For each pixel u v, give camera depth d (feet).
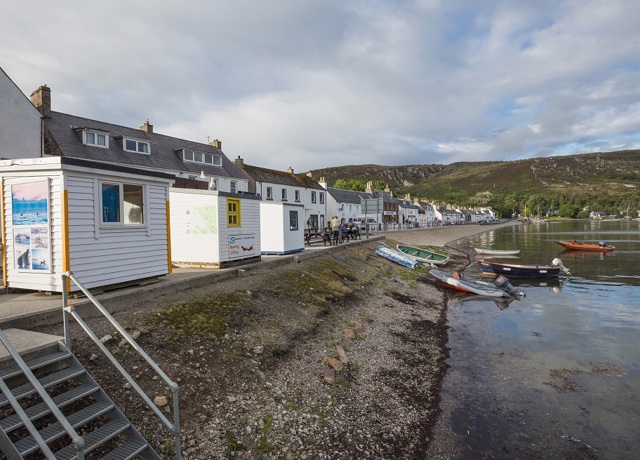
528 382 32.30
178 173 102.01
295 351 30.73
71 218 27.02
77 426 15.71
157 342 24.66
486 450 23.02
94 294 28.63
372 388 28.81
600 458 22.65
